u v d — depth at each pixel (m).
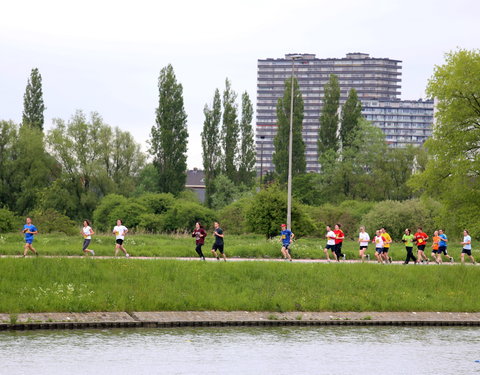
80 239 61.78
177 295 36.94
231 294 38.47
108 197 105.00
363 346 31.38
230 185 125.56
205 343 30.34
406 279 43.88
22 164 117.25
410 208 88.56
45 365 25.30
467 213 64.62
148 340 30.34
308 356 28.78
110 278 37.62
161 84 121.56
